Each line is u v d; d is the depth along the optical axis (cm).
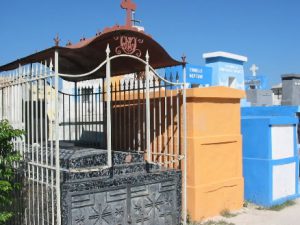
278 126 823
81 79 778
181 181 590
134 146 711
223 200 721
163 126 684
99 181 487
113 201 504
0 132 498
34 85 529
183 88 611
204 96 673
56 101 455
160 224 560
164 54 583
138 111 694
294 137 876
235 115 757
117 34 511
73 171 475
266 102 1605
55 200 464
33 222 511
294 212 755
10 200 532
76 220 466
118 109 745
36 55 516
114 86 807
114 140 750
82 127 814
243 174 828
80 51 550
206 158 688
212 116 702
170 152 670
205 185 680
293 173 870
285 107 1038
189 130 671
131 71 692
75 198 466
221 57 1309
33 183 509
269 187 792
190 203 668
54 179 471
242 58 1390
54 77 461
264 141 800
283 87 1430
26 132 546
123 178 514
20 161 539
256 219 699
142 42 543
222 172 723
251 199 816
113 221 504
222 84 1309
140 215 534
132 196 525
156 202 554
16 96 556
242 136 834
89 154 522
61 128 888
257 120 810
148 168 559
